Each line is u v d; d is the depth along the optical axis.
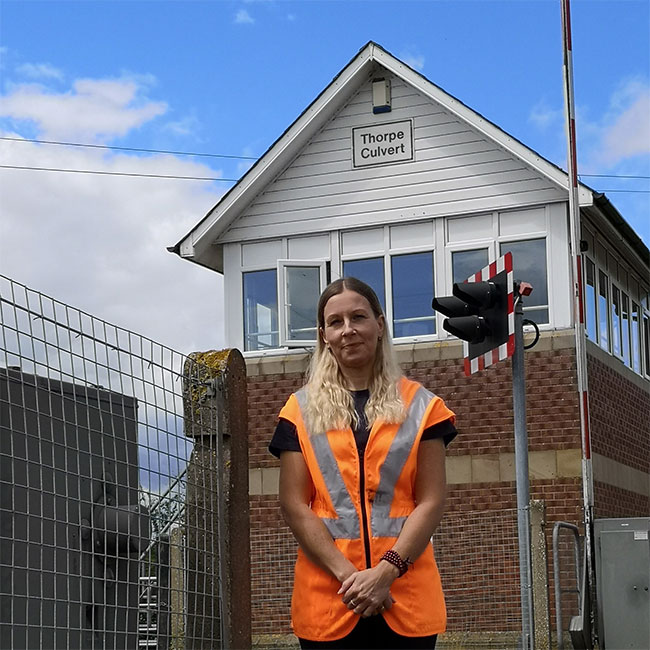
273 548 18.02
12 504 4.28
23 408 4.29
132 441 5.24
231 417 5.95
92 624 4.64
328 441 4.23
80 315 4.57
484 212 19.41
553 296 18.81
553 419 18.52
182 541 5.48
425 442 4.26
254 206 20.78
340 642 4.08
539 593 13.84
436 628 4.17
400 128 20.05
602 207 18.83
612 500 19.88
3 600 4.51
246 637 5.85
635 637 14.58
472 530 17.53
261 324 20.53
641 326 23.88
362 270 20.11
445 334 19.33
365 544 4.14
